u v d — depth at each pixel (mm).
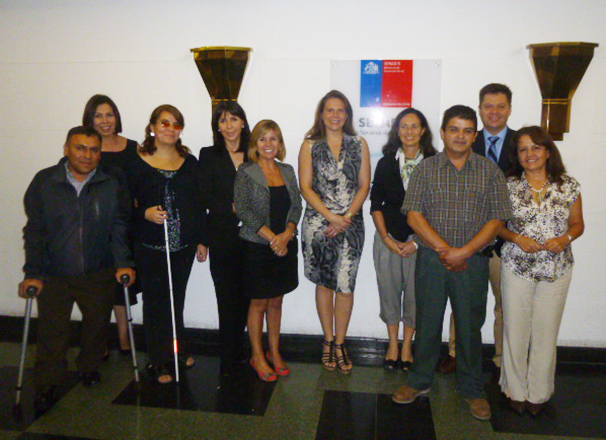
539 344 2281
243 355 2881
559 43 2439
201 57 2707
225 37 2865
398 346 2945
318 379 2686
